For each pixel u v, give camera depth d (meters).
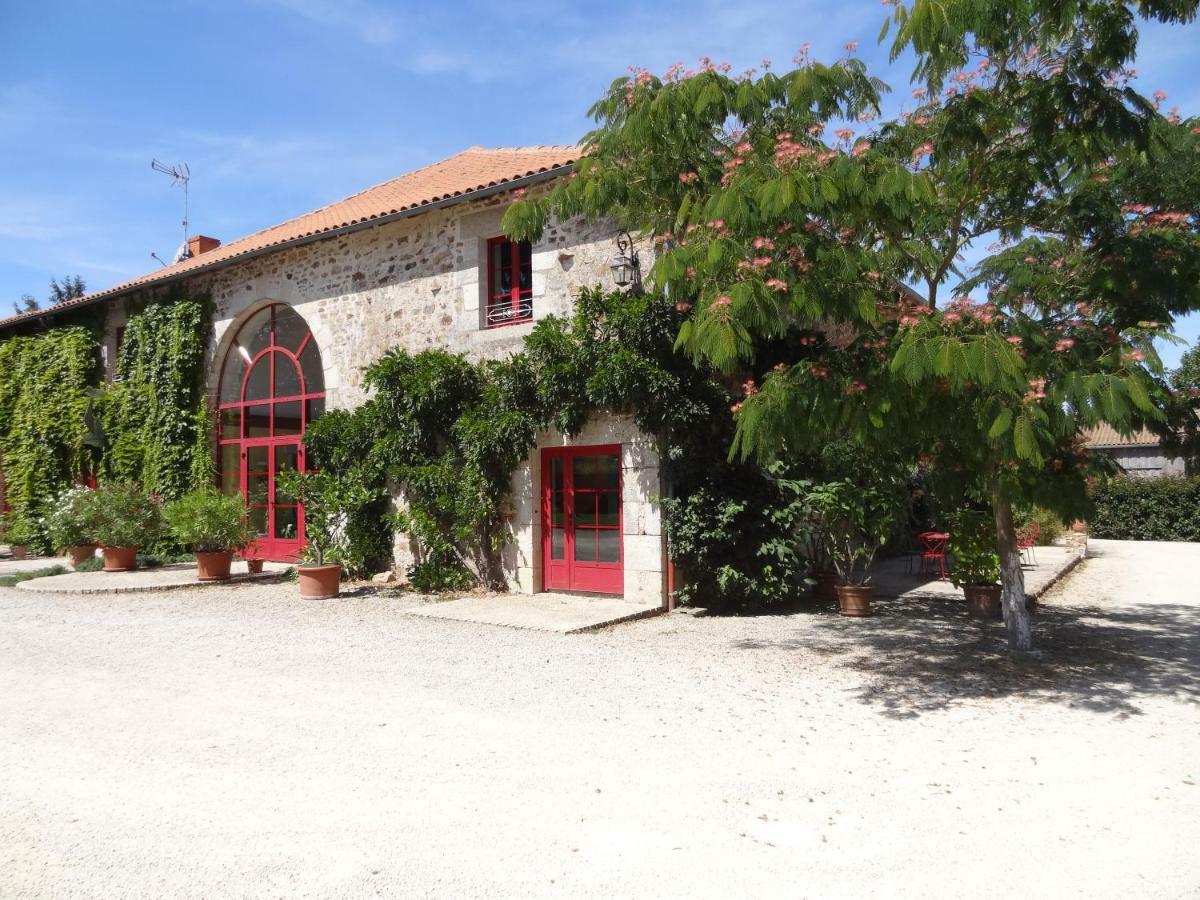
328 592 9.73
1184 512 18.92
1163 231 5.39
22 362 15.85
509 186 9.38
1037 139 5.60
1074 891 2.92
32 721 4.87
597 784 3.89
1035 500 5.87
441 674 5.98
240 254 12.10
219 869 3.06
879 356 5.30
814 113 6.18
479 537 9.87
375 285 11.27
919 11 4.80
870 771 4.05
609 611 8.33
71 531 12.50
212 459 13.52
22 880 2.98
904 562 13.66
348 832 3.38
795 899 2.87
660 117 6.25
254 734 4.63
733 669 6.12
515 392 9.16
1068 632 7.62
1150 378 4.88
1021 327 5.09
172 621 8.23
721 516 8.26
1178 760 4.20
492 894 2.89
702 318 5.14
